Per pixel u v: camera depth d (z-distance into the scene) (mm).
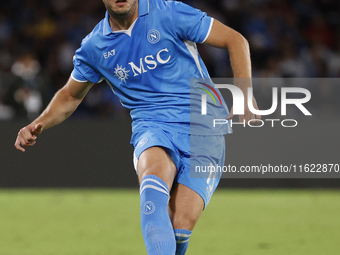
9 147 33344
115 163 33438
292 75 44219
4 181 33375
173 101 11922
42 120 12719
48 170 33406
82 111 40031
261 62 45938
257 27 47406
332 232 20031
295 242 18219
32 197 29891
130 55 11688
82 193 31516
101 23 12008
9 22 46938
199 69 12133
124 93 12266
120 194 31000
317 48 47156
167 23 11516
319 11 49906
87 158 33406
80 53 12250
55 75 44281
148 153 11078
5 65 44000
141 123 11992
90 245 17766
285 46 46594
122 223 21953
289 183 32625
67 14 47531
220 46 11789
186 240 11500
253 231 20312
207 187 11789
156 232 9906
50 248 17328
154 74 11773
